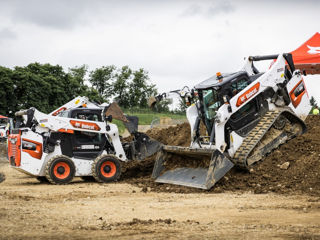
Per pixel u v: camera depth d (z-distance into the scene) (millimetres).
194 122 12938
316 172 10883
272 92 13242
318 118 15359
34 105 48688
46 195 10609
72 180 14555
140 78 64375
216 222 7066
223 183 11234
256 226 6688
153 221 7176
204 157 11641
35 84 49312
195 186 11023
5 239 6098
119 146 14148
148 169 14688
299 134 13516
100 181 13352
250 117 12742
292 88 13609
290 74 13688
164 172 12492
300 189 10164
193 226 6789
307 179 10688
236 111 12406
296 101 13734
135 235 6266
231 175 11844
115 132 14039
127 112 55969
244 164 11680
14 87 47656
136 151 14445
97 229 6680
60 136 13422
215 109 12594
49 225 6988
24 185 13055
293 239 5879
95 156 13797
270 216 7430
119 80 63594
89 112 13891
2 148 25672
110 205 8953
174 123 29078
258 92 12734
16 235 6320
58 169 13086
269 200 9047
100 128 13828
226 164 10891
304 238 5914
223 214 7734
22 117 13922
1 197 10234
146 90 64750
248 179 11406
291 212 7727
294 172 11234
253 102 12875
